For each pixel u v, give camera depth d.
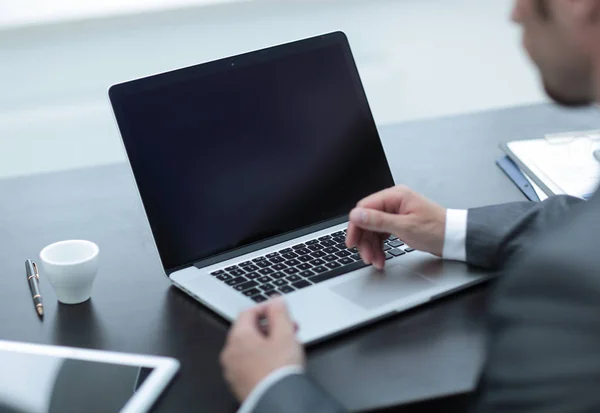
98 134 2.21
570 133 1.43
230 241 1.06
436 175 1.32
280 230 1.10
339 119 1.17
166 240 1.02
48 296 1.00
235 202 1.08
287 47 1.15
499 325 0.62
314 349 0.86
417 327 0.90
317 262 1.03
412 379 0.81
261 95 1.12
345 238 1.09
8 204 1.25
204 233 1.05
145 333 0.91
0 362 0.85
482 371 0.65
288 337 0.78
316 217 1.13
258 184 1.10
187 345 0.89
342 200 1.15
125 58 2.19
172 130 1.05
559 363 0.57
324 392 0.72
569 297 0.58
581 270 0.58
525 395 0.58
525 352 0.59
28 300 0.99
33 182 1.33
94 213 1.22
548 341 0.58
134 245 1.12
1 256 1.10
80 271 0.96
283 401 0.70
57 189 1.30
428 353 0.86
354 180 1.17
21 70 2.12
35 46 2.10
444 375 0.82
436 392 0.79
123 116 1.02
